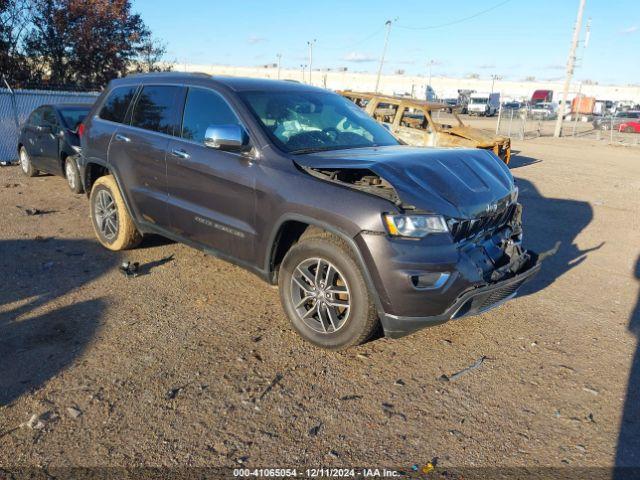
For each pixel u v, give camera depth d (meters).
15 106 13.41
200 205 4.51
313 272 3.91
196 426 2.98
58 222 6.98
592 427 3.11
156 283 4.96
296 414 3.12
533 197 10.46
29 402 3.12
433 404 3.27
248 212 4.10
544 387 3.50
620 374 3.70
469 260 3.53
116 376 3.41
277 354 3.78
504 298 3.90
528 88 108.62
